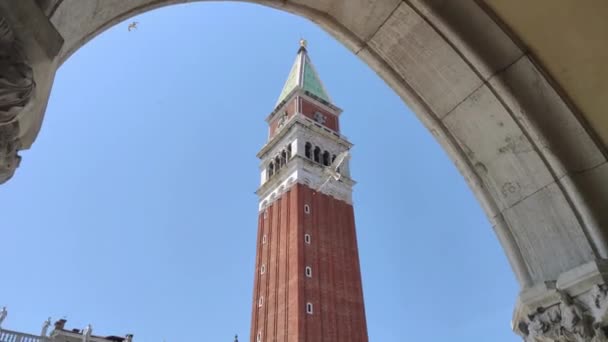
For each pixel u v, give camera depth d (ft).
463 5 18.35
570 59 17.99
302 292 208.33
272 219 252.01
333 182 260.83
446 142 20.95
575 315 15.76
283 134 277.23
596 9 17.16
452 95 20.08
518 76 18.40
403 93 21.45
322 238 234.58
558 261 17.33
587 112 18.10
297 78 303.48
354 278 234.58
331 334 206.49
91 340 143.64
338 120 299.38
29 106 9.86
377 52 20.97
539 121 18.22
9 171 10.20
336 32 20.86
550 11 17.56
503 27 18.31
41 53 9.89
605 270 15.60
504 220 19.36
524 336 17.97
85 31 12.88
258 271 243.19
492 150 19.61
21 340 125.80
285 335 201.67
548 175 18.04
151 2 15.38
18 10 9.26
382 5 19.08
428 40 19.43
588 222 16.93
